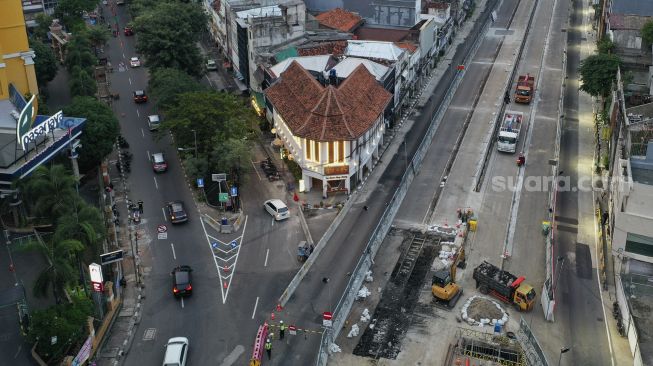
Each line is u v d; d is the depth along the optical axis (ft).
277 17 470.80
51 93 510.17
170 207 343.05
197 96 383.86
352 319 271.08
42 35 603.26
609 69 443.73
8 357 235.81
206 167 363.15
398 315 272.51
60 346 234.17
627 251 285.64
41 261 287.28
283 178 382.42
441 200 357.82
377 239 314.14
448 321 268.21
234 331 263.29
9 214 319.47
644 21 476.13
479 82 524.52
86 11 655.76
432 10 578.66
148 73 548.72
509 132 410.52
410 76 485.15
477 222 335.88
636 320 252.01
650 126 328.70
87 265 284.00
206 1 635.66
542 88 512.63
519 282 274.36
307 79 382.22
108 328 263.29
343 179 358.84
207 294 285.43
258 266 304.50
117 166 390.01
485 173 386.93
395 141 427.74
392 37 515.09
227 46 553.64
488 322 265.13
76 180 308.81
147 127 449.89
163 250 315.99
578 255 310.04
